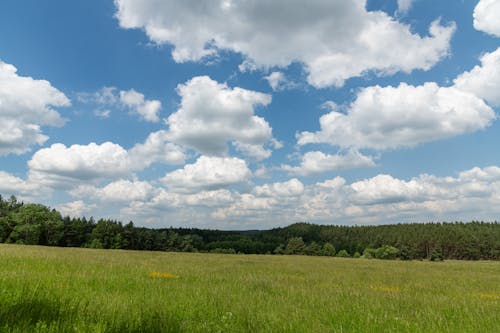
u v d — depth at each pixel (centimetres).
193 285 1211
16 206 9388
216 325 587
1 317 451
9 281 757
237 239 16938
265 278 1723
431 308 955
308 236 18575
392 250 12900
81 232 10731
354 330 644
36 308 518
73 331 443
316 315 767
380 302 1042
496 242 14400
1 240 8669
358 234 18262
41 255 1970
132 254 3472
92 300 681
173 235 13062
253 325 616
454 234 15462
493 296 1385
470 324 743
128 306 649
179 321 592
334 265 3294
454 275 2512
